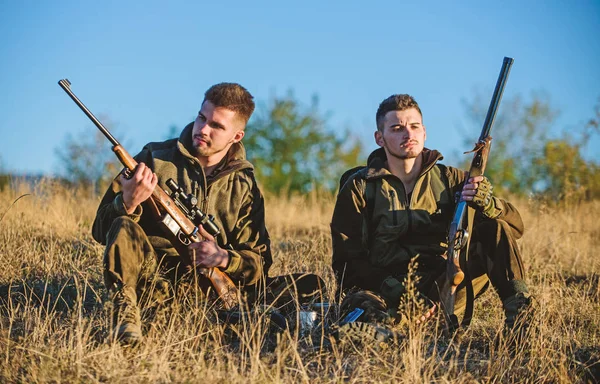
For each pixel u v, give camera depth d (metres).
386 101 5.39
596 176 14.74
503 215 5.26
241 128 5.27
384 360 4.44
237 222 5.30
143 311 4.77
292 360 4.39
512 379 4.44
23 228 7.53
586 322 5.62
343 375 4.27
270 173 25.42
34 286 5.80
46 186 9.41
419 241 5.33
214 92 5.16
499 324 5.20
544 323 5.21
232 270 5.03
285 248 8.06
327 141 25.78
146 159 5.30
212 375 4.09
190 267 4.96
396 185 5.36
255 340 4.66
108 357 4.20
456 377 4.40
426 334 4.95
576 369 4.61
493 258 5.11
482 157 5.18
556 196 11.96
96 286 5.90
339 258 5.39
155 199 4.81
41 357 4.16
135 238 4.69
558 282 6.56
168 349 4.32
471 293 5.05
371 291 5.23
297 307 4.78
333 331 4.80
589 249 8.80
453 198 5.40
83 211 9.70
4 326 4.83
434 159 5.34
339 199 5.39
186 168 5.24
